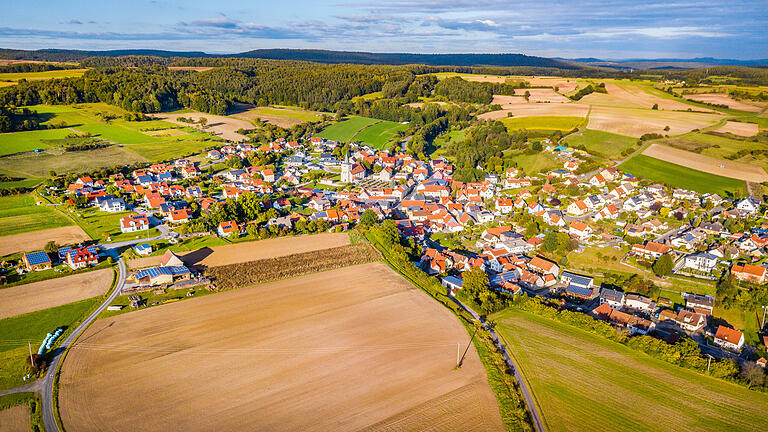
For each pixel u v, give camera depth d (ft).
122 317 312.29
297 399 236.84
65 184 617.21
